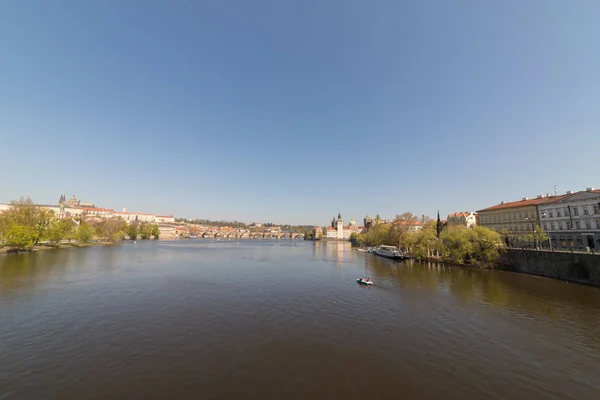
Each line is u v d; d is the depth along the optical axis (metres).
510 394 21.48
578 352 28.70
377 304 45.78
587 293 52.72
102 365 24.67
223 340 30.66
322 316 39.44
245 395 20.59
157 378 22.72
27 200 128.88
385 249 129.88
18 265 80.00
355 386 22.12
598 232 87.00
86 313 38.91
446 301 47.66
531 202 114.38
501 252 84.44
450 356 27.61
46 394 20.28
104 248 153.25
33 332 31.92
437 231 117.31
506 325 36.25
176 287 56.44
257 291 54.19
